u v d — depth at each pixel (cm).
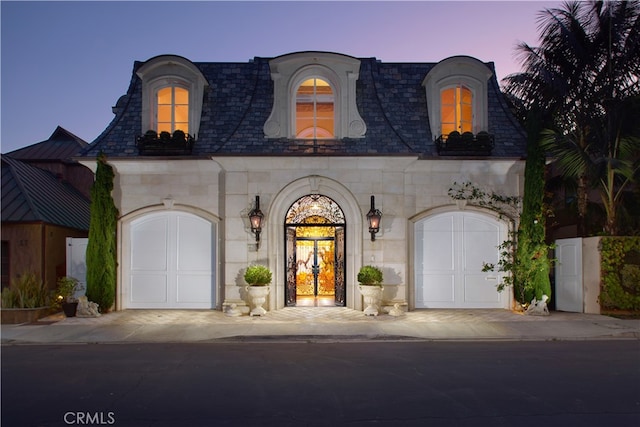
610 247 1454
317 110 1585
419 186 1551
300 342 1146
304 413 633
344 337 1169
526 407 651
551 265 1628
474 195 1541
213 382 778
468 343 1120
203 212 1539
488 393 713
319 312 1480
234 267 1498
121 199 1543
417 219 1543
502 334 1195
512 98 1772
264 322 1333
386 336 1173
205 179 1548
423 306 1559
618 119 1504
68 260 1583
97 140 1575
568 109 1559
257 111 1598
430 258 1566
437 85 1608
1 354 1005
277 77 1555
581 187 1636
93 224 1483
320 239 1784
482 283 1568
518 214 1551
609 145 1528
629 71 1498
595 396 698
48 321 1368
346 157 1483
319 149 1515
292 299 1619
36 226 1579
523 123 1761
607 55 1516
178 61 1566
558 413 628
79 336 1184
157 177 1547
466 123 1627
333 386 753
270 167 1509
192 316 1430
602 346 1074
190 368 871
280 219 1532
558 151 1470
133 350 1043
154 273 1560
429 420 605
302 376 812
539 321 1347
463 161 1524
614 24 1498
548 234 2027
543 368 860
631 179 1436
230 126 1589
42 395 715
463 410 641
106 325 1305
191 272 1557
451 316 1427
